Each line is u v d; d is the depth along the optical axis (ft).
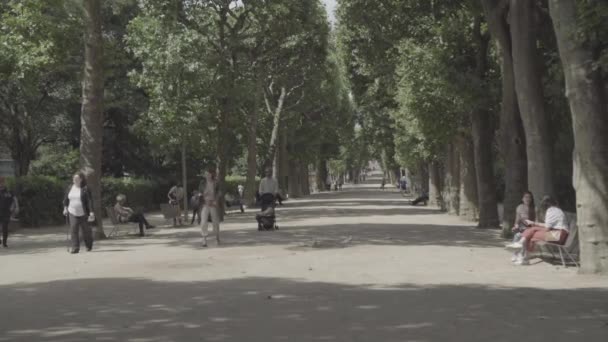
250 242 64.03
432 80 84.74
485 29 82.23
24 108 131.34
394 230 76.95
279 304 30.83
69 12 78.79
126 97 144.05
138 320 27.53
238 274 41.70
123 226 97.09
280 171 193.98
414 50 87.15
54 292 35.47
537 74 54.54
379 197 215.92
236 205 148.56
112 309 30.12
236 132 158.30
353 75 145.38
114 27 140.05
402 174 299.17
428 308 29.55
